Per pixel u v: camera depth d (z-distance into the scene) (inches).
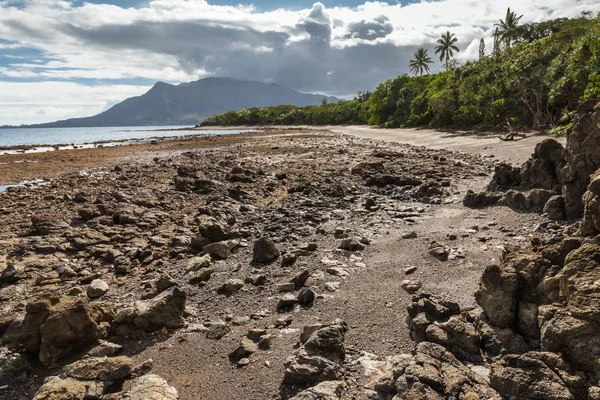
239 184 777.6
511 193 455.2
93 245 426.0
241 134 3198.8
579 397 143.2
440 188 607.2
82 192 679.7
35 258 387.2
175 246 418.6
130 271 355.9
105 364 193.0
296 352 194.2
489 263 296.5
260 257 360.8
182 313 264.7
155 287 304.7
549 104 1722.4
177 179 766.5
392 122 3031.5
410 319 222.8
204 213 559.2
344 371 181.5
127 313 246.7
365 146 1598.2
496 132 1769.2
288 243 411.5
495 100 1941.4
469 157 1035.9
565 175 386.0
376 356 194.4
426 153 1202.0
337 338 194.2
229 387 186.2
